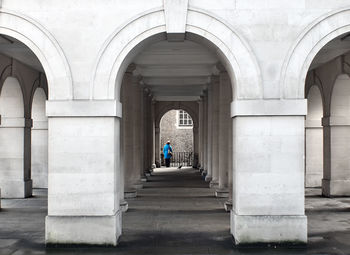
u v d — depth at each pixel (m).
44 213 12.09
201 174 25.00
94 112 8.70
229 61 8.73
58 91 8.77
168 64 15.34
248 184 8.70
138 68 16.12
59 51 8.75
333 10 8.65
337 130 14.89
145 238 9.23
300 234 8.57
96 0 8.77
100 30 8.77
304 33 8.66
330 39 8.68
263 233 8.58
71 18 8.77
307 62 8.70
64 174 8.73
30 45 8.78
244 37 8.72
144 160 22.06
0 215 11.81
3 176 14.97
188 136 35.94
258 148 8.70
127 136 14.80
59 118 8.77
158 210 12.41
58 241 8.61
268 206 8.67
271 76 8.72
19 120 14.88
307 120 17.52
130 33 8.73
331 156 14.92
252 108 8.64
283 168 8.69
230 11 8.73
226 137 14.64
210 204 13.46
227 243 8.82
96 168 8.73
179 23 8.70
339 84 14.38
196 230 9.91
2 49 11.70
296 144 8.70
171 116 36.00
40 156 17.75
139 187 17.66
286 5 8.73
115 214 8.76
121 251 8.30
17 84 14.52
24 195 14.96
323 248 8.45
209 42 8.91
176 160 35.75
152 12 8.71
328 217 11.41
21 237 9.36
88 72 8.77
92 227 8.62
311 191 16.56
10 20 8.77
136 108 17.42
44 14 8.78
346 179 14.92
